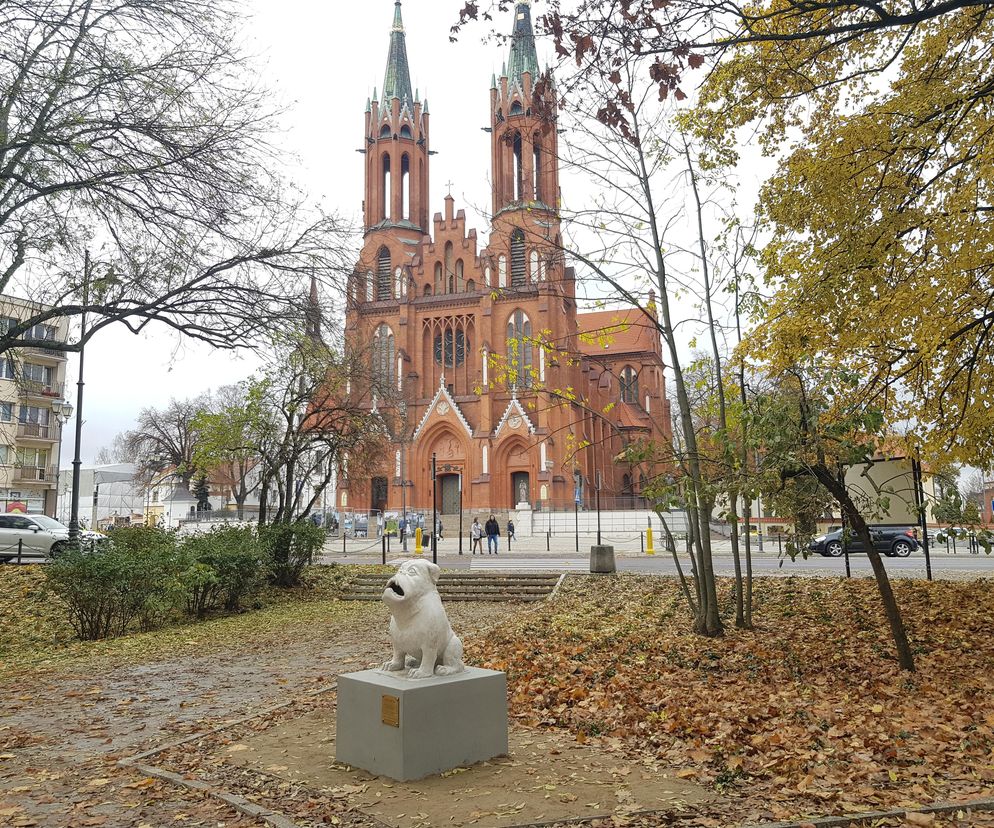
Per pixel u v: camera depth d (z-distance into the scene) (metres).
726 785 5.72
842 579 17.31
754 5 11.34
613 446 68.50
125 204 12.44
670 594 17.64
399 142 71.50
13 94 11.34
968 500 11.41
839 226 12.08
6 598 19.27
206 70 12.83
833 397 10.98
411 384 63.47
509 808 5.29
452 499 61.34
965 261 10.77
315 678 10.98
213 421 23.89
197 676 11.40
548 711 8.51
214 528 21.78
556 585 20.66
